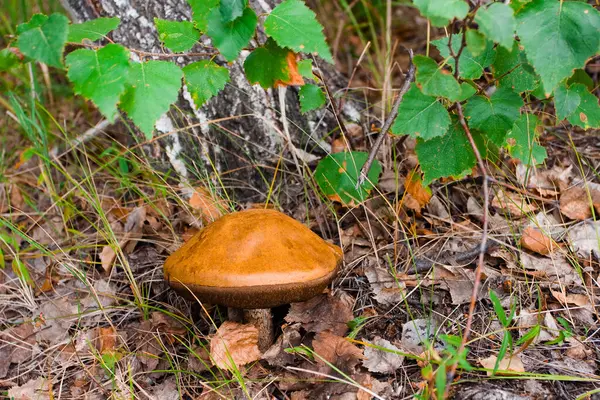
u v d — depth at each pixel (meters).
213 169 0.86
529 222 0.79
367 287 0.76
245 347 0.70
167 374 0.72
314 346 0.70
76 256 0.84
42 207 0.91
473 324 0.72
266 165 0.86
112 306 0.77
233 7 0.66
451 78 0.67
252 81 0.71
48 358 0.74
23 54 0.66
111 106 0.64
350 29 1.15
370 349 0.70
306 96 0.75
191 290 0.67
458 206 0.83
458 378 0.67
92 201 0.82
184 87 0.83
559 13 0.65
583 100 0.74
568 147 0.87
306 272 0.67
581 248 0.78
